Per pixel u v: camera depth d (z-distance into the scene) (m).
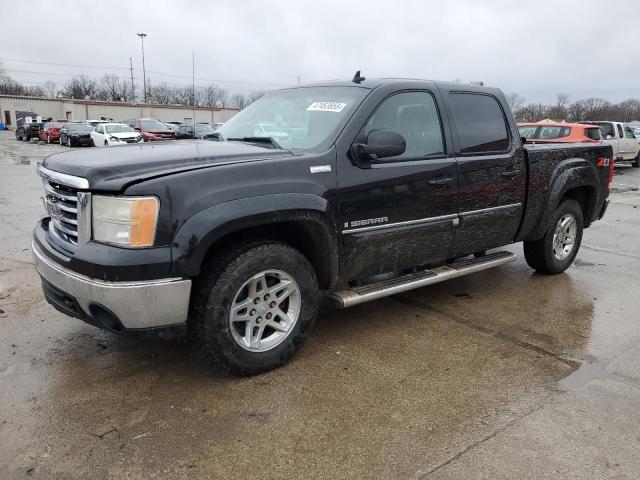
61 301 3.30
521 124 16.70
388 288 4.00
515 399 3.19
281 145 3.80
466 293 5.16
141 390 3.21
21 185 12.80
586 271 6.02
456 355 3.77
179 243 2.88
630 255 6.82
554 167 5.24
